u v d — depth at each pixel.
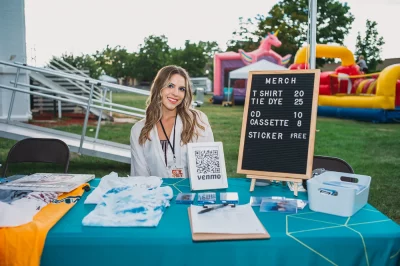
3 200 1.48
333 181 1.61
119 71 42.50
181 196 1.60
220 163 1.82
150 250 1.18
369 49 39.38
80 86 10.88
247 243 1.18
